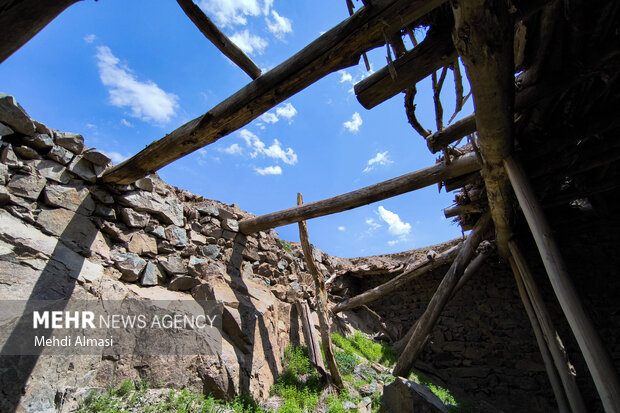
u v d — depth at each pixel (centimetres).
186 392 414
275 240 870
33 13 141
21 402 307
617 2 267
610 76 338
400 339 936
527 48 343
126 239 518
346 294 1042
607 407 268
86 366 374
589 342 289
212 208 705
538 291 550
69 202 457
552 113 431
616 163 549
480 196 617
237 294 627
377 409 500
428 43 287
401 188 554
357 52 296
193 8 320
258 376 527
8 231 372
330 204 631
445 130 425
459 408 625
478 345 862
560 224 858
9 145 411
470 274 738
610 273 781
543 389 760
